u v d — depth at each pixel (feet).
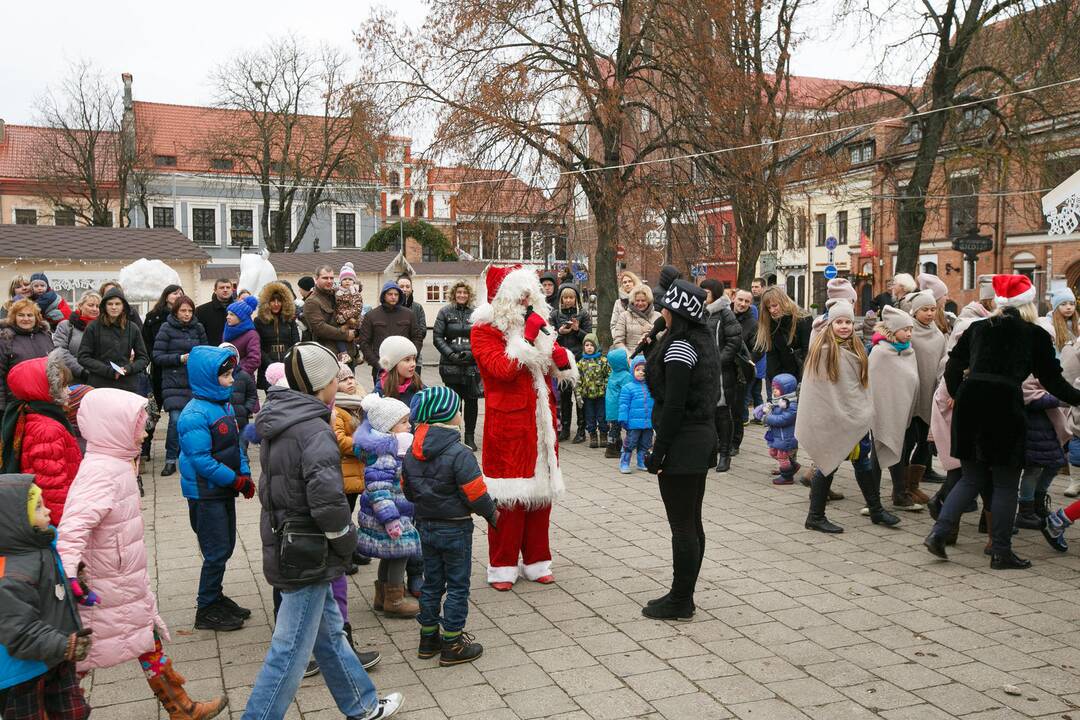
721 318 31.27
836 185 78.84
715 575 19.58
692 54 70.13
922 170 77.46
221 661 15.26
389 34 77.20
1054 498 26.66
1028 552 21.17
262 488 12.13
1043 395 21.26
